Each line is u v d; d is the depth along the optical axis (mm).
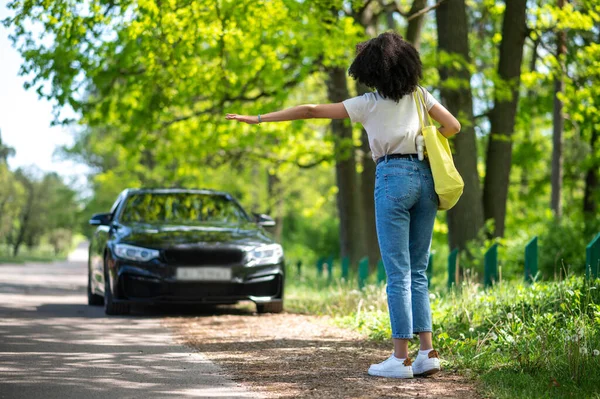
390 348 8492
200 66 19422
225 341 9156
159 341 9141
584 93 20953
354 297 12883
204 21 16781
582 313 8078
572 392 5660
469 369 6879
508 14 19078
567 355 6492
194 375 6754
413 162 6562
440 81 17797
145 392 5977
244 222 13711
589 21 18766
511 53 19094
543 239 16750
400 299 6551
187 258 12141
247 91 21156
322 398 5750
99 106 20875
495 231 19250
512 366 6758
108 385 6254
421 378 6574
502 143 19375
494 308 9406
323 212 52500
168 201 13922
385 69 6500
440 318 9500
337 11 19203
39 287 21141
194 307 13852
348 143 22531
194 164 27047
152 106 20078
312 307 13594
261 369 7082
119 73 20000
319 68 21219
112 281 12148
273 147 26484
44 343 8711
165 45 17078
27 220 92688
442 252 30125
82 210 73812
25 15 16062
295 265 27719
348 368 7129
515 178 38312
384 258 6605
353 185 24312
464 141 17734
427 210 6637
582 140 30141
